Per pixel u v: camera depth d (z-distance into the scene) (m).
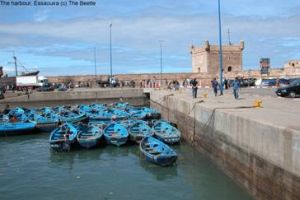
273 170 16.39
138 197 19.81
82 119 41.44
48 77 88.25
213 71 93.88
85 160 27.59
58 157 28.78
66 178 23.39
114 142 31.09
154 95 58.53
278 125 16.30
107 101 68.31
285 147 15.32
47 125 39.22
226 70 94.69
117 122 36.31
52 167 26.03
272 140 16.45
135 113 44.28
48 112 46.69
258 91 49.69
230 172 21.88
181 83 80.44
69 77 87.88
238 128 20.53
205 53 93.81
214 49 93.75
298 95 37.41
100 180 22.80
